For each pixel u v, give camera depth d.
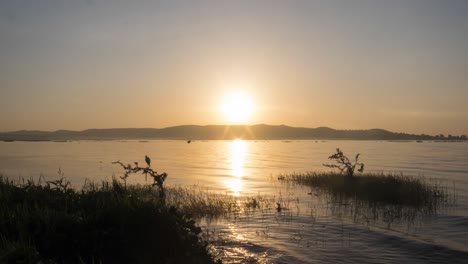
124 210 10.16
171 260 9.51
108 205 10.57
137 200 10.98
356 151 116.94
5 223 9.48
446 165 59.34
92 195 12.38
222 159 79.00
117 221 9.95
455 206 22.95
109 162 64.00
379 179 28.70
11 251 7.92
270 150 130.75
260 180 38.06
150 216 10.16
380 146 171.62
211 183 35.50
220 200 22.69
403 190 25.66
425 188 27.25
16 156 81.69
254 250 13.40
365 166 57.19
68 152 103.88
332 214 20.17
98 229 9.66
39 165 55.94
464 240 15.16
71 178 37.91
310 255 13.02
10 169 48.44
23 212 9.93
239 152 115.62
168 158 82.06
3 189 12.23
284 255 12.92
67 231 9.43
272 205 22.67
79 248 9.16
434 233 16.27
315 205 22.92
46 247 8.91
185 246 10.15
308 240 14.88
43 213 9.88
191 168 54.91
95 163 61.47
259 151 122.38
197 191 29.08
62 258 8.84
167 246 9.91
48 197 11.88
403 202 23.73
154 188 26.67
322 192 28.61
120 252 9.34
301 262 12.30
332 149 137.38
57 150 117.44
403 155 92.56
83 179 37.09
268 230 16.47
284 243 14.38
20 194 11.91
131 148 144.25
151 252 9.67
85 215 10.37
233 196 26.03
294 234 15.80
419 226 17.61
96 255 9.12
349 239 15.10
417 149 135.88
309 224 17.72
